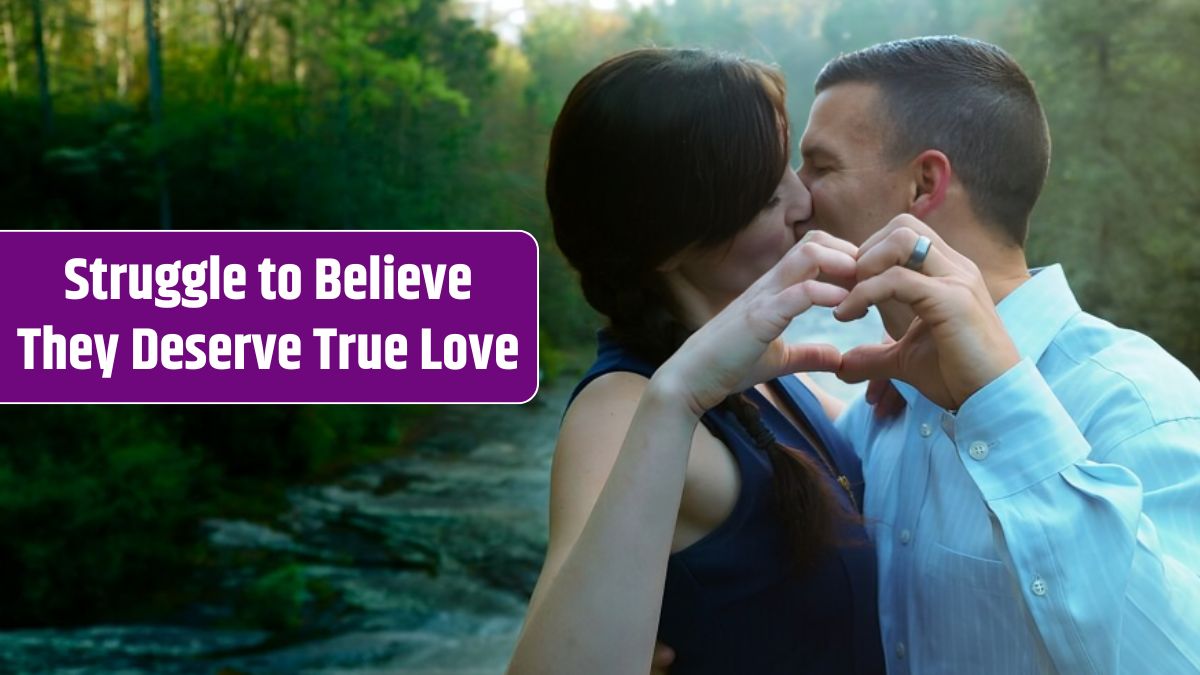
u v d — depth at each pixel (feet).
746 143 4.12
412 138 81.92
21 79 85.81
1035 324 4.46
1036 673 4.15
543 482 51.44
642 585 3.28
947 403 3.75
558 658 3.23
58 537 37.81
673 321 4.33
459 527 44.01
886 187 4.62
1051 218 47.83
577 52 98.53
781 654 4.12
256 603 34.37
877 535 4.84
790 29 50.03
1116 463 4.00
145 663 29.89
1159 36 46.09
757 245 4.38
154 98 72.38
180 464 45.88
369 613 34.71
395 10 71.46
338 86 75.46
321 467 53.78
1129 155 46.60
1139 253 45.96
